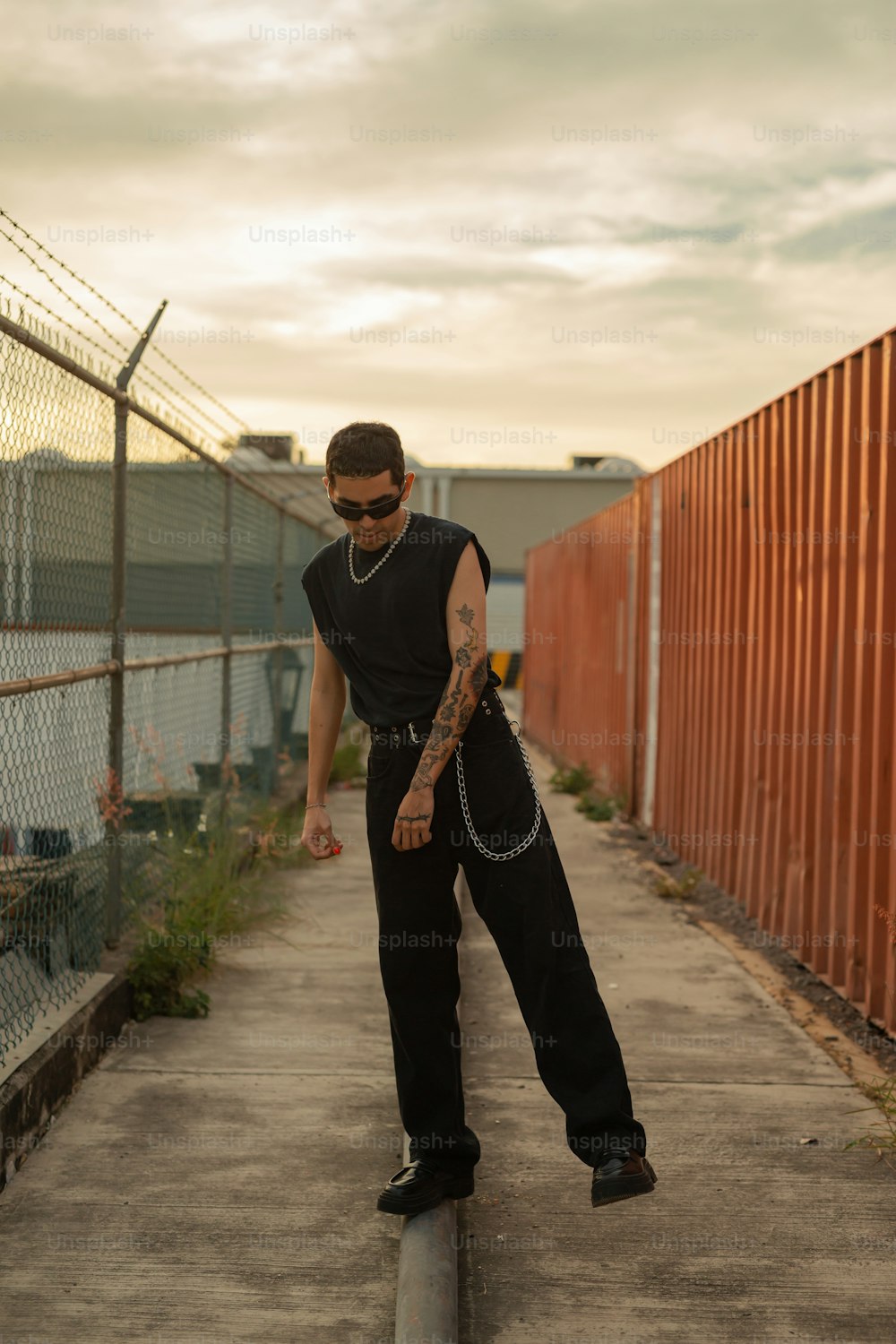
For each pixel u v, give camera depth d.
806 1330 2.58
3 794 3.70
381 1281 2.75
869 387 4.72
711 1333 2.56
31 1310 2.60
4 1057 3.47
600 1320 2.61
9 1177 3.20
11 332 3.31
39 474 3.88
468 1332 2.55
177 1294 2.68
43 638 4.02
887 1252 2.92
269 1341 2.50
